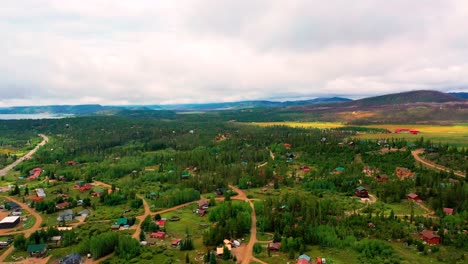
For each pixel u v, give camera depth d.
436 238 140.75
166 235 158.25
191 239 153.25
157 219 178.00
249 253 139.25
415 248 137.88
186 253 139.00
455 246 137.62
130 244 142.25
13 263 136.75
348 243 143.38
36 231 155.88
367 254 134.38
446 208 174.62
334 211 173.88
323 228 152.12
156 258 135.62
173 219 178.38
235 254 138.12
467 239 139.88
